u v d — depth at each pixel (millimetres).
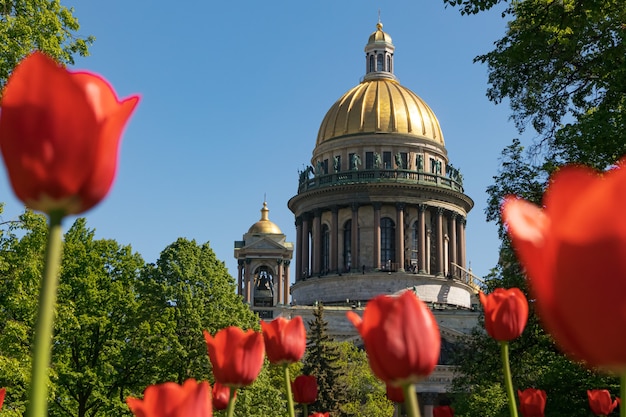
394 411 94750
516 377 41875
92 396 57094
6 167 2479
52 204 2533
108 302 58594
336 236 128250
